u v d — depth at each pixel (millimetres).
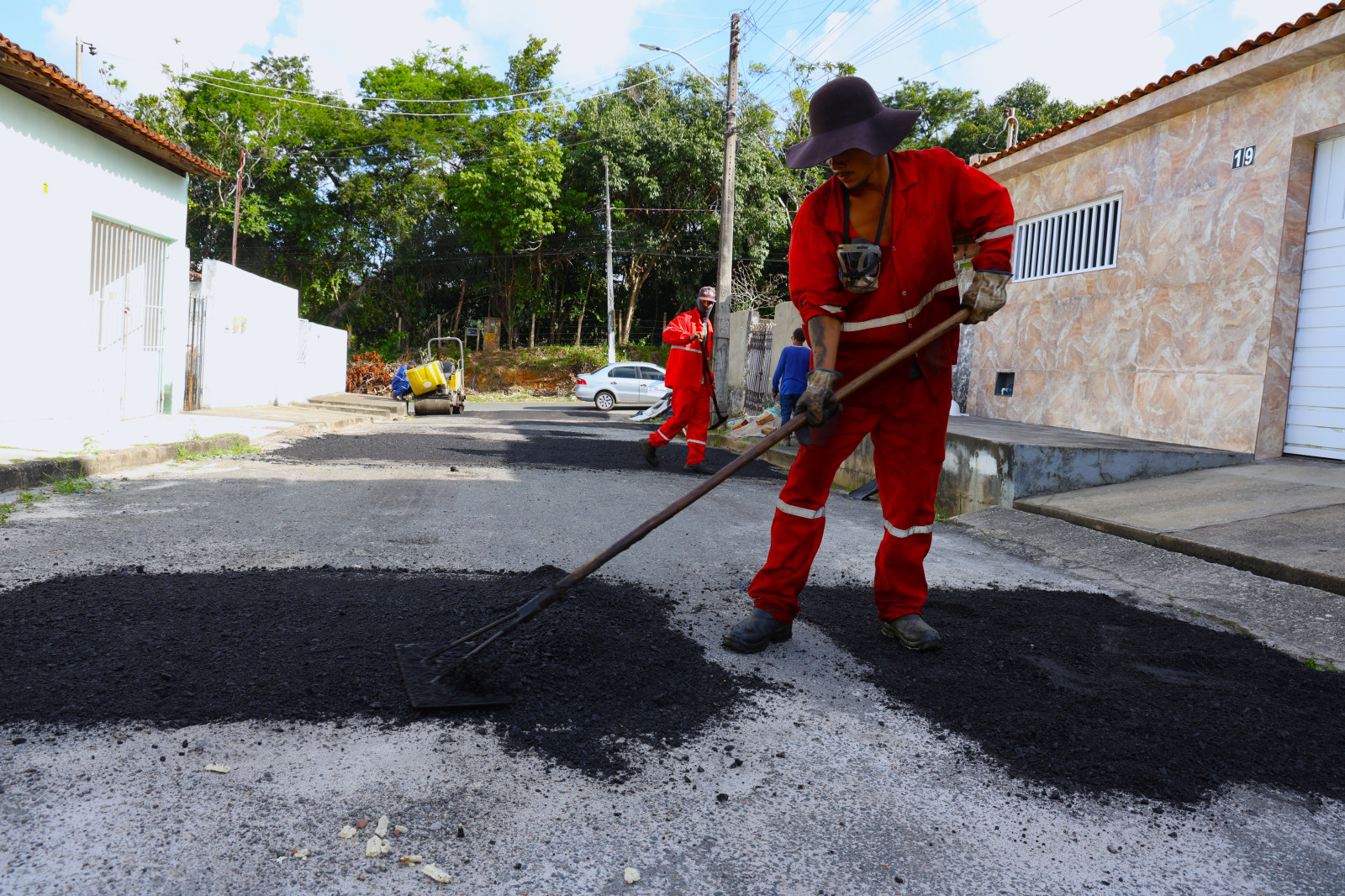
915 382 3176
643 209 35031
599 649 2975
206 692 2477
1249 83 7668
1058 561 5246
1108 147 9547
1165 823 2053
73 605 3188
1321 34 6801
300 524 5125
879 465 3340
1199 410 8172
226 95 32906
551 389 35250
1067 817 2059
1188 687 2969
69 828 1773
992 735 2494
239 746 2172
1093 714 2678
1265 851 1952
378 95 36156
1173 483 6684
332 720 2346
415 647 2861
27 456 6574
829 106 2914
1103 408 9453
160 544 4371
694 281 37625
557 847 1817
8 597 3252
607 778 2125
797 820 1990
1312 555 4461
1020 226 11188
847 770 2250
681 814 1985
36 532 4492
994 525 6262
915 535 3266
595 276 39562
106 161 10688
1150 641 3486
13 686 2432
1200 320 8219
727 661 3004
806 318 3166
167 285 12594
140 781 1977
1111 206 9594
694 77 34594
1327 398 7242
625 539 2830
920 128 34531
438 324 37562
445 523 5379
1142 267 8984
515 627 2832
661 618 3430
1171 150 8641
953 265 3178
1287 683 3049
